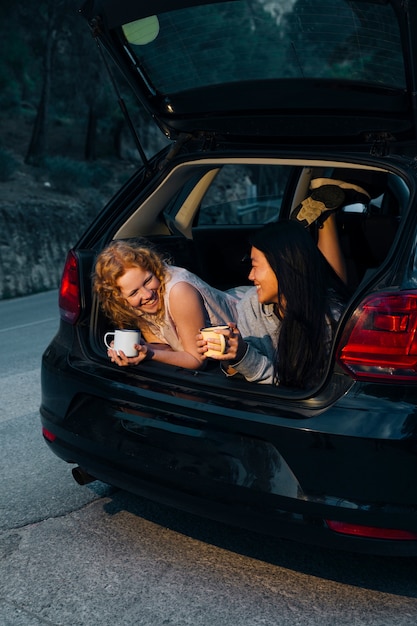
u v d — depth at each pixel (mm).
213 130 3494
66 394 3326
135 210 3703
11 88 27438
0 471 4250
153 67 3307
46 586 3076
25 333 9484
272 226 3129
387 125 3018
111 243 3320
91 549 3357
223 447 2770
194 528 3529
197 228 4441
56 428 3352
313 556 3262
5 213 17656
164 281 3297
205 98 3330
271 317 3244
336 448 2570
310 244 3074
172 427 2904
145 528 3537
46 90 23016
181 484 2863
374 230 3930
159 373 3102
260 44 2938
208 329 2971
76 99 25172
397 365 2582
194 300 3275
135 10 3014
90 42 23406
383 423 2545
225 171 23547
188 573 3150
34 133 22906
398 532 2564
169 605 2934
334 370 2686
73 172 21812
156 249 3658
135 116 26609
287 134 3303
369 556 3248
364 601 2938
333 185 3662
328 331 3002
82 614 2885
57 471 4242
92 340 3418
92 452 3170
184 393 2959
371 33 2682
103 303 3361
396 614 2855
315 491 2613
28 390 6078
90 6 3150
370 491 2555
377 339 2600
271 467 2678
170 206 4238
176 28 3035
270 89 3121
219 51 3045
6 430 4992
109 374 3209
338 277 3445
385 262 2742
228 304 3457
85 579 3121
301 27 2785
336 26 2713
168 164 3664
